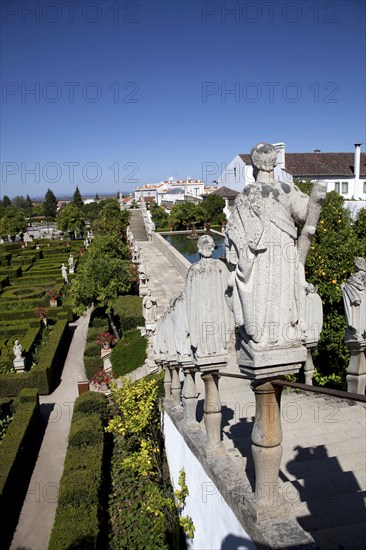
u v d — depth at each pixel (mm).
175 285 27594
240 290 3721
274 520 4215
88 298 23391
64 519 8570
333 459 6176
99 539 8539
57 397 17453
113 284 22766
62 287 32469
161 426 10883
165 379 9781
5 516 9883
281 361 3754
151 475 10391
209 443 6008
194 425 7273
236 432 7656
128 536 8953
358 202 16672
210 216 46062
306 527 4633
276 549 3930
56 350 19891
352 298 7551
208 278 5348
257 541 4203
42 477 12031
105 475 10922
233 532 4918
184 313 6676
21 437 11961
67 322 24812
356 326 7695
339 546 4316
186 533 7477
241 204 3688
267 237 3613
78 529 8266
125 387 11883
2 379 17344
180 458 7879
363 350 7887
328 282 10539
